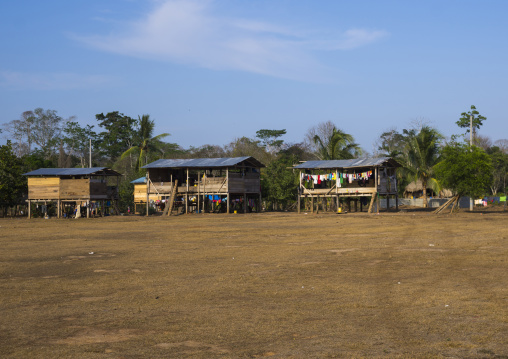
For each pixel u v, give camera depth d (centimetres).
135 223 4106
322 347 746
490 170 4531
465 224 3188
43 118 11006
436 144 6291
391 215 4459
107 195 5650
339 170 5594
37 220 4972
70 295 1202
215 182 5444
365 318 909
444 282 1227
